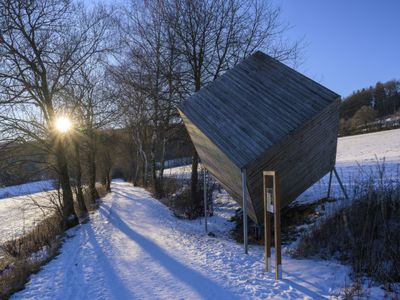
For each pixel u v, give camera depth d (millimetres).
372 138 37656
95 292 6133
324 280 5457
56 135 14672
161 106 16125
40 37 14070
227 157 7562
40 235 13250
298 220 9578
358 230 6602
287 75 8570
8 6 12781
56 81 14625
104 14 16203
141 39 16750
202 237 10641
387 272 5188
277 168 8062
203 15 15539
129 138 40375
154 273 6934
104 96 20062
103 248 9898
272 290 5273
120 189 39688
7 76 13242
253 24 16172
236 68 9219
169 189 24125
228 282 5863
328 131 8766
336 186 11656
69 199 14914
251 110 8148
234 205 14969
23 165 14469
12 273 8203
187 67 16078
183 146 18562
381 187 6879
